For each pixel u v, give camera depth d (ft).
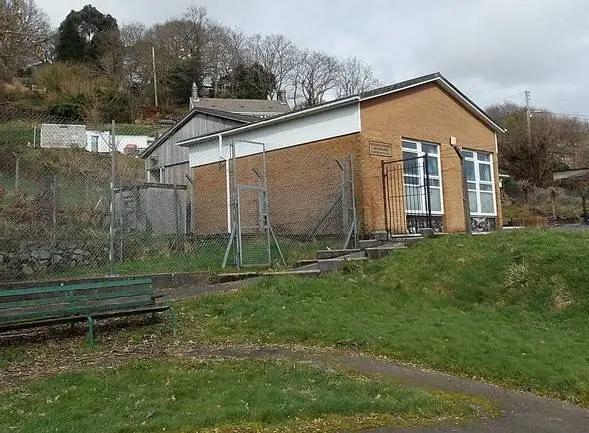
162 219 55.88
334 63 267.59
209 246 45.98
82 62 229.45
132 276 34.55
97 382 18.35
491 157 68.23
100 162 61.67
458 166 61.72
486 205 66.39
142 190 55.26
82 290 26.20
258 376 19.21
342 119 51.47
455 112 62.75
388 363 22.44
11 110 47.57
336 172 51.47
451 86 61.00
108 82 208.03
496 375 21.70
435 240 40.73
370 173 50.42
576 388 20.68
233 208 43.70
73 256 38.88
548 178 142.72
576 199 122.21
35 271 36.60
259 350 23.52
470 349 23.93
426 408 17.21
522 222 91.81
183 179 80.94
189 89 243.60
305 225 53.31
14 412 15.57
